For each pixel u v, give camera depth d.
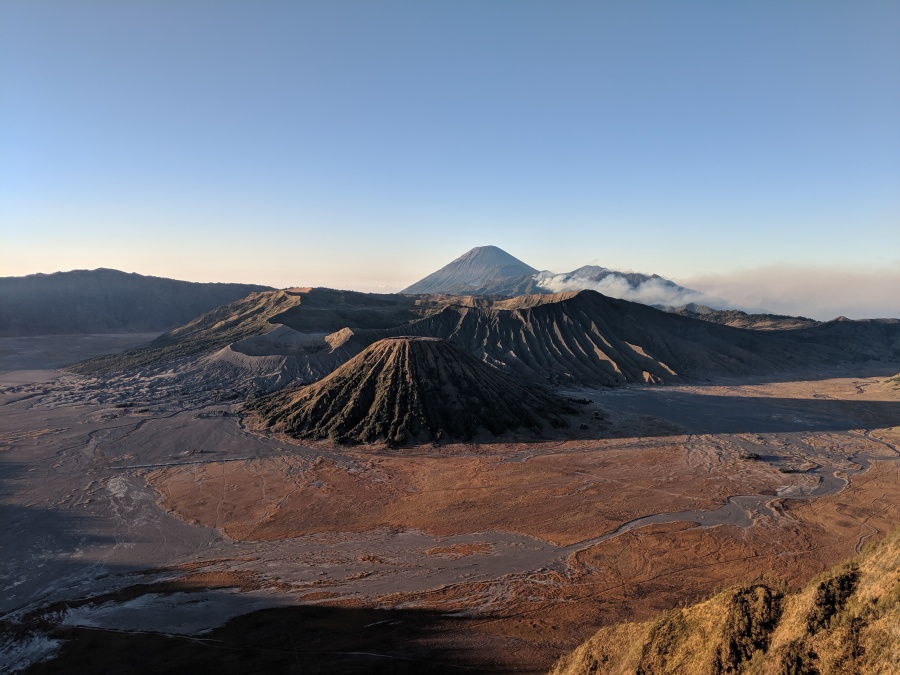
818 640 15.95
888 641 14.74
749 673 16.53
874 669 14.39
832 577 18.00
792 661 15.79
